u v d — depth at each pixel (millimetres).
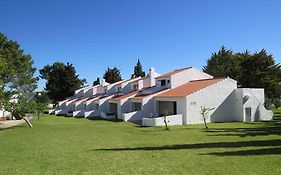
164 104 43719
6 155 16531
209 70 91562
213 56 92250
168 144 19578
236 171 11688
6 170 12805
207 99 38375
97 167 13031
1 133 29797
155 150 17172
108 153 16500
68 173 12086
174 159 14312
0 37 47219
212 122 38406
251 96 39938
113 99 52125
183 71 46062
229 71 75875
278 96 64500
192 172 11734
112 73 98750
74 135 25984
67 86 79500
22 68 50375
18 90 46250
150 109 43500
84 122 42312
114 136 24875
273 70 62312
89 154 16312
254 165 12578
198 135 24297
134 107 47625
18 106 35438
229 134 24453
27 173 12227
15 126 37844
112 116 49656
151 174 11641
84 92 72938
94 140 22453
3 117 48906
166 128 30453
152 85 53438
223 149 16859
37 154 16641
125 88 57562
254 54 63438
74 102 65750
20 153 17125
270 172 11430
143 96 44938
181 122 36656
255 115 40312
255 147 17234
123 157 15180
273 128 28875
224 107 39625
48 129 32188
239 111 39875
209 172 11656
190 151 16500
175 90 42969
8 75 42844
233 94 40500
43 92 83812
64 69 79750
